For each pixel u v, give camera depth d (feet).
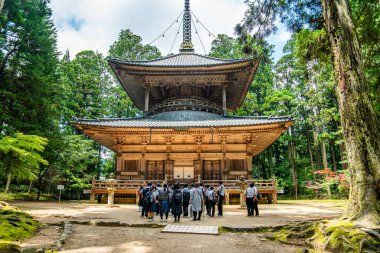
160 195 39.99
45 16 93.25
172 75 91.76
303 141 172.65
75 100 147.02
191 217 44.47
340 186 111.45
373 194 23.65
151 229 33.40
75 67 151.43
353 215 24.04
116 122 84.74
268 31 50.14
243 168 83.76
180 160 85.40
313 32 46.24
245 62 85.05
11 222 27.20
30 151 43.37
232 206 65.57
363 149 24.79
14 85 79.82
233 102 119.34
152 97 110.52
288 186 149.18
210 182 77.87
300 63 49.29
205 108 95.76
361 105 25.52
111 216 43.27
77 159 108.78
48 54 88.79
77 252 21.58
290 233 27.45
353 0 44.19
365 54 48.42
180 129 79.36
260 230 32.71
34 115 79.46
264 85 158.10
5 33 81.76
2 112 75.92
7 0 79.66
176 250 22.94
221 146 85.20
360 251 19.63
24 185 114.32
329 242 22.18
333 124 151.23
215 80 93.09
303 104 135.74
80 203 74.28
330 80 121.70
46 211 48.96
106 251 22.15
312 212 51.29
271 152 163.22
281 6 46.88
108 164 162.81
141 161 84.94
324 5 29.43
